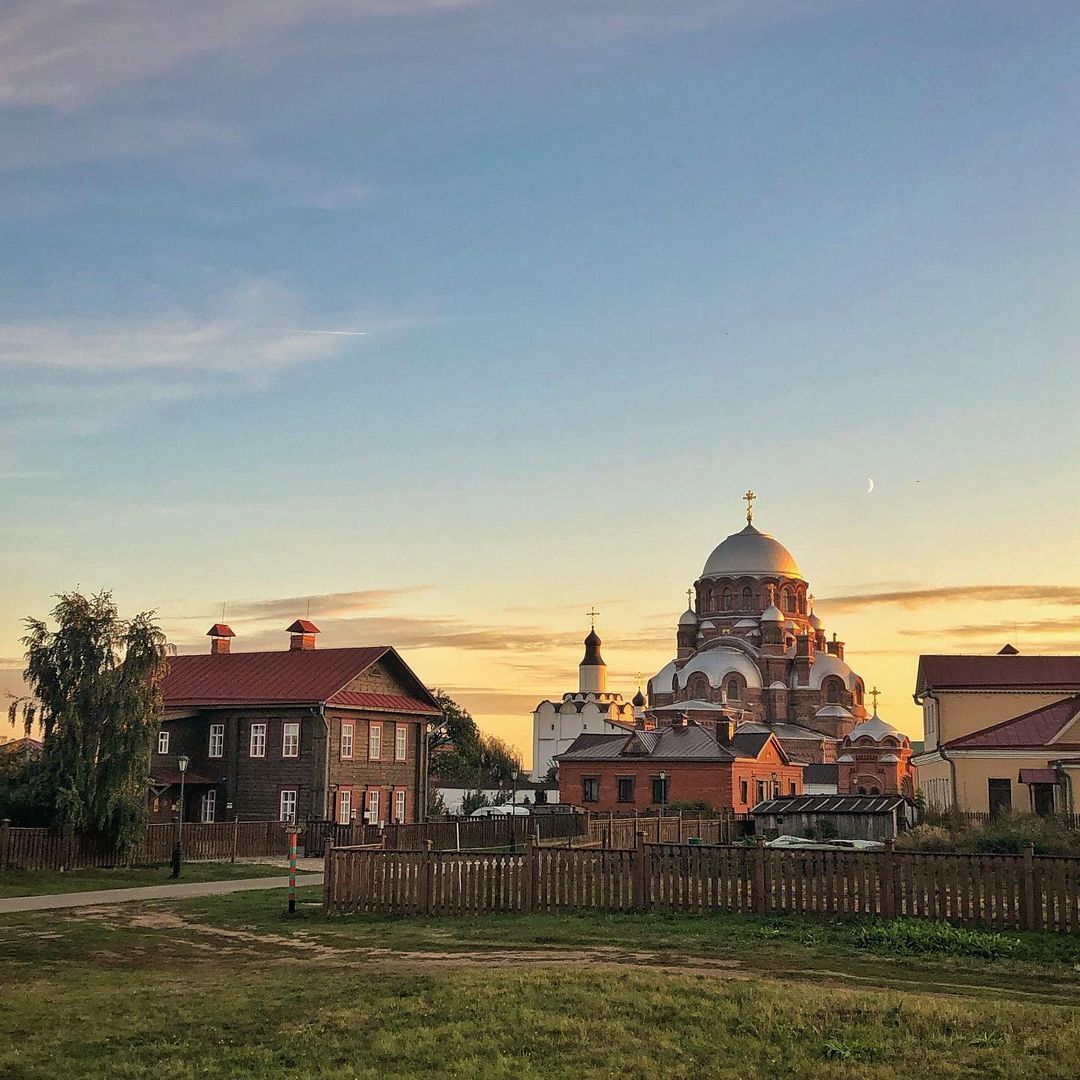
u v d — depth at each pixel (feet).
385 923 70.59
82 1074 36.45
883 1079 35.37
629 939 61.72
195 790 188.03
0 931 70.64
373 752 193.77
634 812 224.12
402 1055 37.65
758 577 402.72
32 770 131.13
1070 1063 36.73
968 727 189.88
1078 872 63.52
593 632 458.09
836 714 381.60
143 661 134.21
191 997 46.88
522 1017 41.29
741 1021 40.91
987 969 55.21
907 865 66.69
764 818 150.92
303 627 208.23
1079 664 194.18
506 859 73.10
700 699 377.71
